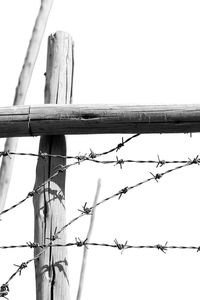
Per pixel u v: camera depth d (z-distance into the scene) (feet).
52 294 18.25
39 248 18.48
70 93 20.26
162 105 18.66
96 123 18.70
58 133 18.98
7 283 18.13
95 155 18.97
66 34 20.77
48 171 19.04
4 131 18.89
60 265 18.42
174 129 18.67
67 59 20.52
